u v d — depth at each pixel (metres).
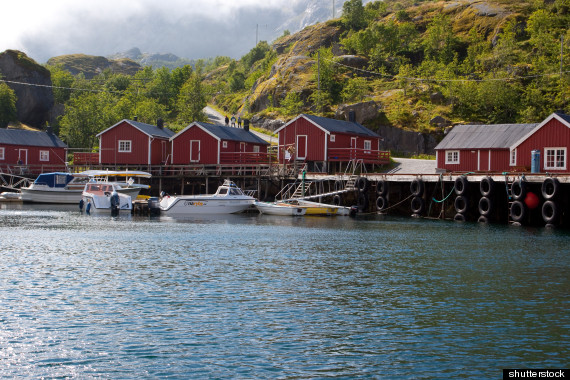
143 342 13.77
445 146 53.06
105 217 43.94
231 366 12.44
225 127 66.25
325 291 18.91
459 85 79.31
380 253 26.73
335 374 12.12
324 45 123.75
